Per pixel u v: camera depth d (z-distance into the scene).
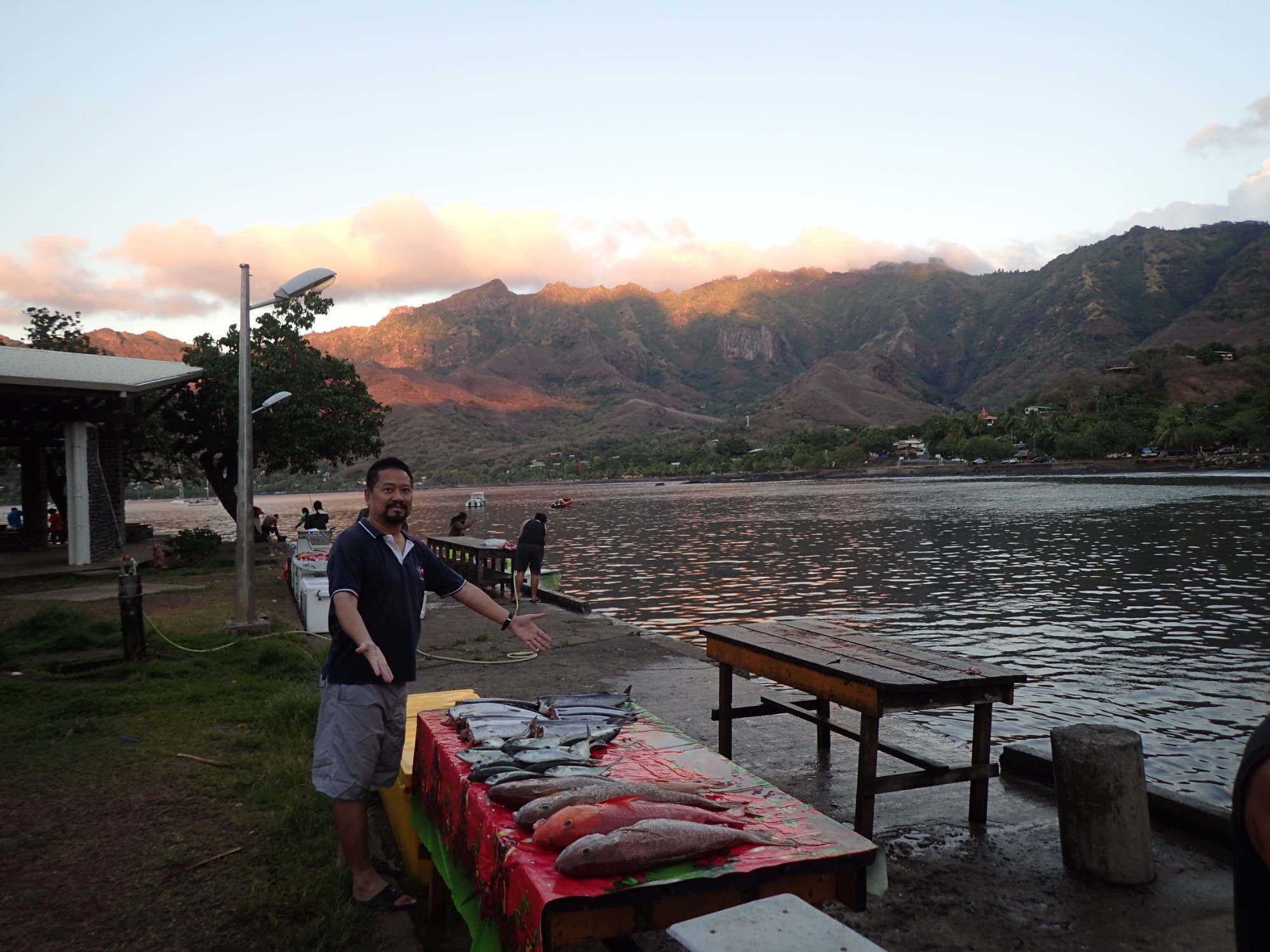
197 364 28.17
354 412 31.00
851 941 1.62
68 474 21.59
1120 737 4.23
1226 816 4.57
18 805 5.27
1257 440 146.62
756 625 6.24
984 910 3.93
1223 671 12.36
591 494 166.50
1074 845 4.28
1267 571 23.69
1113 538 35.16
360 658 3.88
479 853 2.97
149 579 19.83
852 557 31.33
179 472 35.00
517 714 4.04
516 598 14.93
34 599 15.98
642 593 23.00
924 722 9.51
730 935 1.65
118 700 7.82
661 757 3.58
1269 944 1.39
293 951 3.54
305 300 29.69
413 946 3.67
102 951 3.58
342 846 4.04
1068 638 15.17
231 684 8.61
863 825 4.56
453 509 113.31
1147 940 3.63
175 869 4.35
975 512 57.19
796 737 7.05
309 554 16.25
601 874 2.38
